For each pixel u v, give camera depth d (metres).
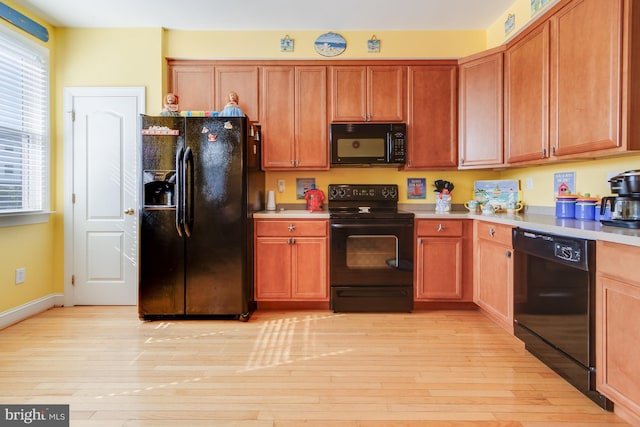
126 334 2.58
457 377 1.97
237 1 2.80
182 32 3.27
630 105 1.77
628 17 1.75
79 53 3.19
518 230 2.29
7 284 2.73
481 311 3.10
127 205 3.21
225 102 3.29
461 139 3.24
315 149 3.31
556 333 1.95
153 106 3.20
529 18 2.66
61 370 2.03
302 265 3.07
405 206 3.58
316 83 3.30
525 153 2.62
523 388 1.86
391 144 3.23
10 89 2.76
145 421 1.58
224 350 2.32
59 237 3.21
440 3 2.86
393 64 3.29
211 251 2.85
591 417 1.61
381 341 2.47
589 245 1.68
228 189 2.85
